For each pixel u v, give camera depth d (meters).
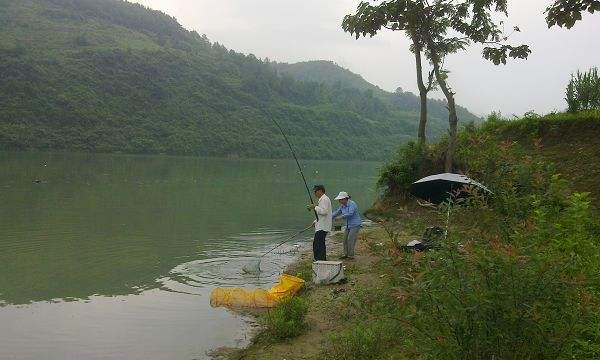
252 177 40.97
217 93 121.00
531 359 3.63
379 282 8.23
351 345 5.52
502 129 16.70
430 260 4.00
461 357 3.68
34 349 6.11
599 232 7.68
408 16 14.80
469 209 4.81
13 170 35.50
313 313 7.28
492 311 3.63
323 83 166.75
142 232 14.10
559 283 3.62
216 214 18.47
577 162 13.49
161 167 49.09
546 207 6.01
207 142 99.31
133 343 6.38
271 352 6.02
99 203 19.88
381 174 17.86
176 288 8.85
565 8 8.50
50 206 18.39
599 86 16.94
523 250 3.79
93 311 7.55
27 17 146.25
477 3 14.49
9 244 11.91
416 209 14.99
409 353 4.82
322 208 10.35
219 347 6.33
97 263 10.46
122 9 192.00
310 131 120.38
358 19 15.28
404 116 166.88
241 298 7.96
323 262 9.00
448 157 15.13
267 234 14.67
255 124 112.12
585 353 4.05
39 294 8.31
